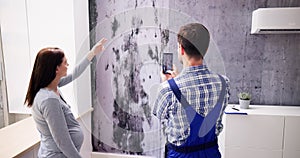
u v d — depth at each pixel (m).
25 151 1.33
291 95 2.21
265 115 1.92
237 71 2.24
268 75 2.21
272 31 1.98
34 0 1.93
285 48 2.15
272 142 1.95
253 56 2.20
